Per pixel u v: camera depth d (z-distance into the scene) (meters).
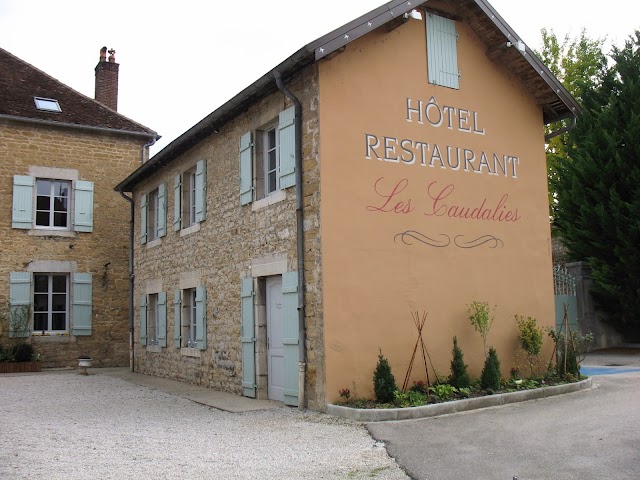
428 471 5.46
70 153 17.22
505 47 10.29
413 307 9.01
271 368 9.70
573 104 10.98
